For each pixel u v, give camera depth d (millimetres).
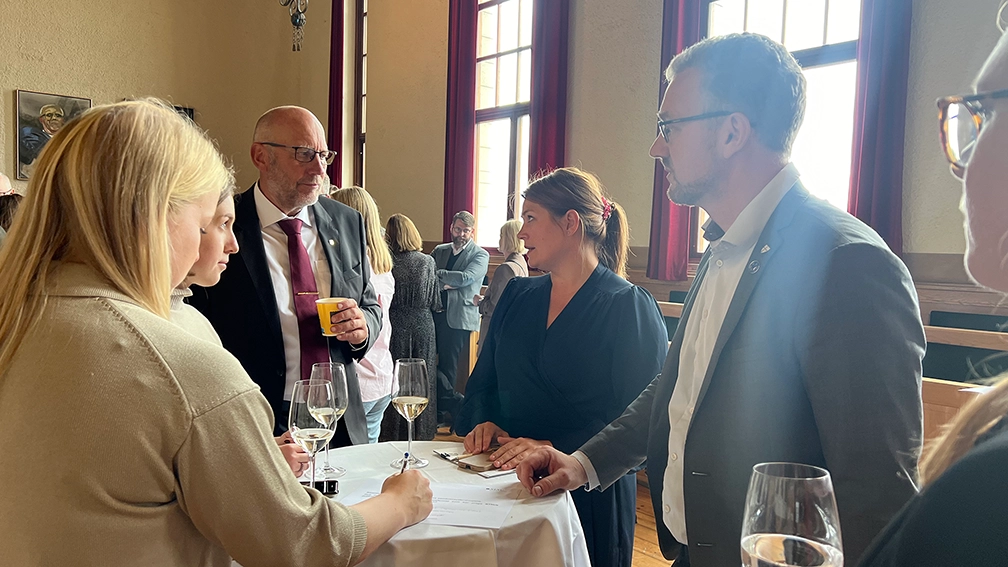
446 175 6109
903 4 3281
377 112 7203
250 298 1970
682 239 4355
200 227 942
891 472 863
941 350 2738
